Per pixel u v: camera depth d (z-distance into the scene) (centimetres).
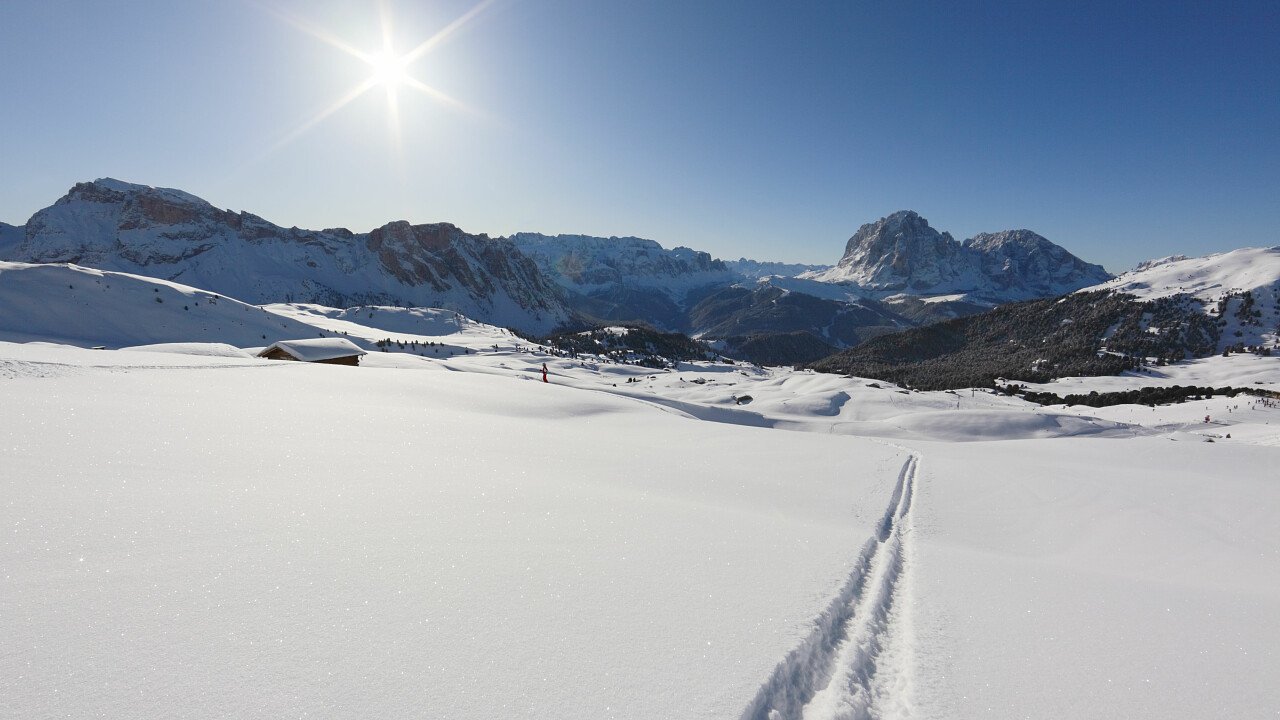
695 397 13062
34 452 820
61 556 496
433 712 332
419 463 1101
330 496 785
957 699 431
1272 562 1031
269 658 369
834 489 1455
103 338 12281
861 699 423
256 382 2128
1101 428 6975
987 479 1789
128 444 941
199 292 15512
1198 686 457
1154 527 1274
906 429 7225
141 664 350
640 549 682
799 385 14238
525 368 18225
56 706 306
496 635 432
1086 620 597
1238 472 2350
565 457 1452
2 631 370
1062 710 419
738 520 909
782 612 533
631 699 367
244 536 589
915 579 721
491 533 685
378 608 455
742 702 377
